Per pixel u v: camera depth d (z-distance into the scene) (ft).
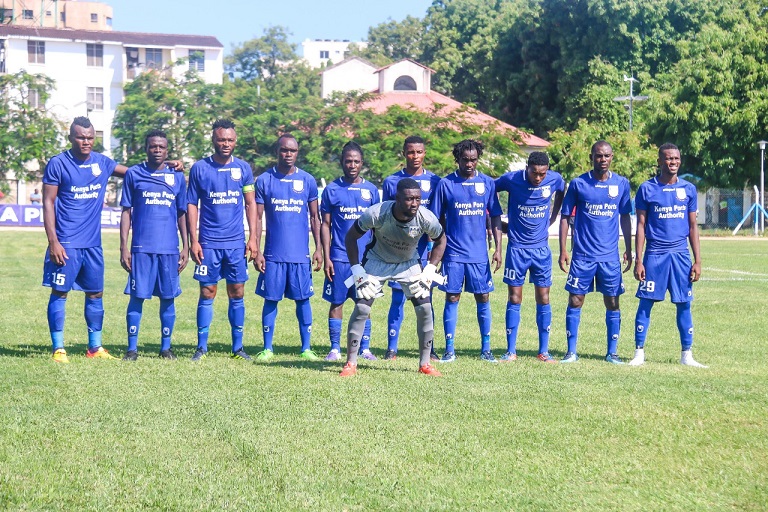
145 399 24.76
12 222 154.61
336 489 17.90
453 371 30.63
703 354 37.22
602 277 35.37
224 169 34.14
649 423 23.13
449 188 34.88
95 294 33.24
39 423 22.02
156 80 144.15
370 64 203.00
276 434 21.48
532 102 194.29
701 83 152.15
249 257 35.42
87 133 32.32
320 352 36.96
